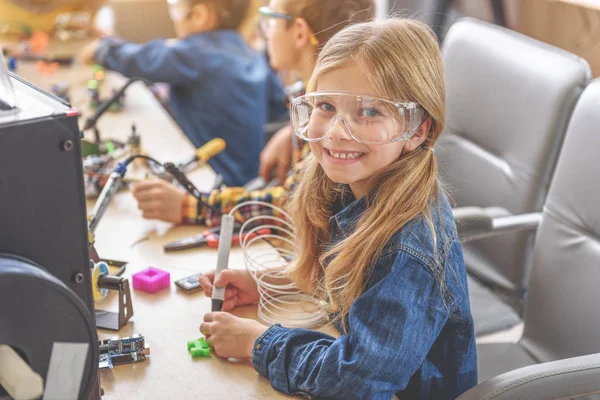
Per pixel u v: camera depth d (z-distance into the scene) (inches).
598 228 53.5
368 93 40.8
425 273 39.7
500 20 89.0
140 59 99.6
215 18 105.0
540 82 63.9
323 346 40.4
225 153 104.5
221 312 44.7
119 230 59.2
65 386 31.1
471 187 70.7
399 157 43.1
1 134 29.3
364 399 38.2
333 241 47.6
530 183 64.6
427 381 44.9
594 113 53.9
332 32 67.0
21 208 30.7
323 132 42.3
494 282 68.7
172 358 43.1
